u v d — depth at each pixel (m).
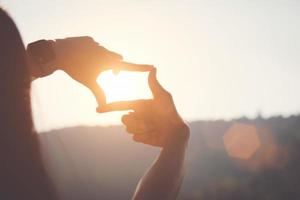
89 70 1.22
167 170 1.19
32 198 0.90
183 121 1.26
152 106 1.24
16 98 0.96
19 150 0.92
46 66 1.21
